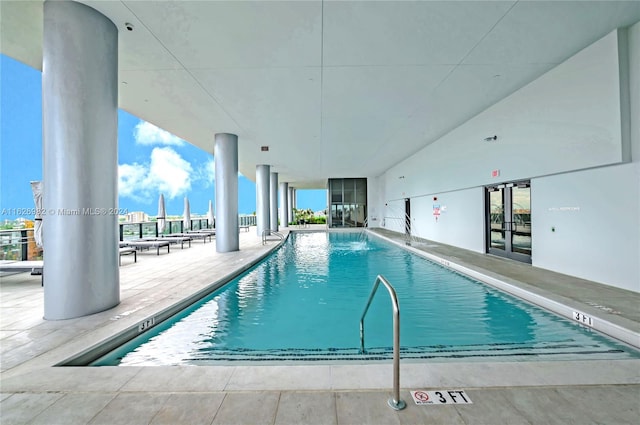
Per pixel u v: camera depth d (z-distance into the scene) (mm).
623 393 1781
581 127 4270
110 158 3408
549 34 3836
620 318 2887
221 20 3473
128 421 1573
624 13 3449
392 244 10766
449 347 2746
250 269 6531
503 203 6398
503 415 1596
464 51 4203
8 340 2568
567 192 4629
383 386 1855
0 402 1736
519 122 5512
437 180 9383
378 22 3557
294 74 4824
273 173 17359
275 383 1887
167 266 6102
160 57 4262
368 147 10484
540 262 5207
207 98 5766
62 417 1610
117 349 2717
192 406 1679
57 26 3068
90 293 3189
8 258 5652
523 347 2717
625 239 3838
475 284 4965
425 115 6949
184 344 2887
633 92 3689
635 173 3705
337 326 3326
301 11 3348
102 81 3324
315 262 7398
